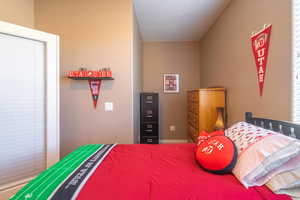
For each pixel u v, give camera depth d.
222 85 2.58
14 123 1.62
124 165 1.15
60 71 2.14
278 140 0.94
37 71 1.75
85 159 1.27
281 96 1.34
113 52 2.12
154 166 1.13
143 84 3.99
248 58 1.83
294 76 1.23
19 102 1.64
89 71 2.01
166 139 4.00
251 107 1.78
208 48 3.29
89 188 0.85
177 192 0.82
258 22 1.62
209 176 0.98
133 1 2.22
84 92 2.13
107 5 2.12
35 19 2.14
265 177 0.88
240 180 0.90
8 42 1.58
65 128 2.15
